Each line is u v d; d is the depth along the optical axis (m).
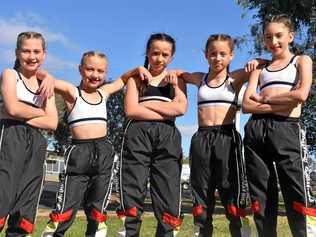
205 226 5.46
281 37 5.35
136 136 5.60
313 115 16.11
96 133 5.88
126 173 5.59
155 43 5.80
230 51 5.63
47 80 5.43
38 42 5.43
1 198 5.10
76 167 5.77
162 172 5.58
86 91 5.98
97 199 5.85
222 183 5.41
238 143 5.45
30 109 5.27
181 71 6.01
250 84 5.37
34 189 5.30
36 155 5.32
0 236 5.55
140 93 5.81
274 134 5.14
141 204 5.58
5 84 5.25
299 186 5.06
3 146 5.18
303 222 5.03
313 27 15.05
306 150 5.18
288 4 14.80
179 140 5.71
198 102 5.70
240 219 5.36
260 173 5.20
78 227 9.30
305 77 5.15
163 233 5.52
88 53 5.96
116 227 9.07
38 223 10.32
